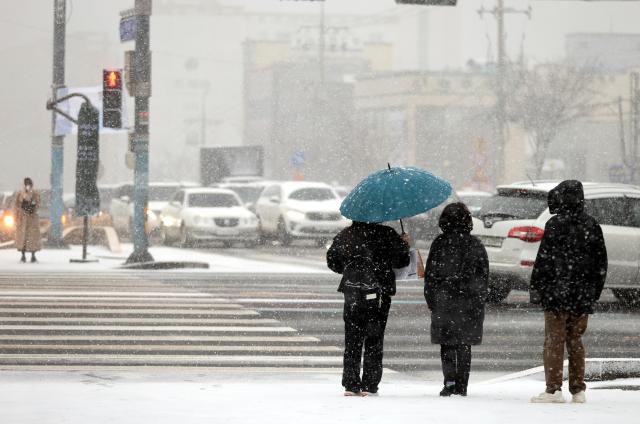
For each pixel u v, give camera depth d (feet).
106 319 124.98
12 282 166.50
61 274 183.42
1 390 76.38
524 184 149.69
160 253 252.83
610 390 83.05
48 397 71.00
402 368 99.91
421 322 130.93
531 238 142.20
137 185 200.75
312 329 121.49
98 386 80.64
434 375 96.22
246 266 210.79
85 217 209.36
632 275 144.97
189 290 159.33
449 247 78.38
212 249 280.51
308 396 73.56
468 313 78.02
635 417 61.82
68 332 114.83
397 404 67.21
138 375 91.30
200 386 81.71
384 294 79.10
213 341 111.34
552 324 74.84
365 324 78.79
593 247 74.95
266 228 299.17
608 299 161.89
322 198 294.87
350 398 72.43
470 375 96.84
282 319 129.39
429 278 78.84
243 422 57.82
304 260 234.79
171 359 100.27
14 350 103.19
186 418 59.36
